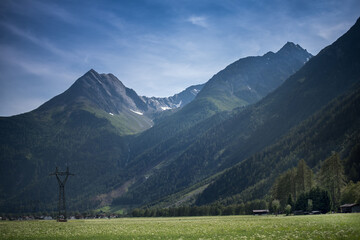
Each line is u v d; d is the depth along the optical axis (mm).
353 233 37750
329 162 124875
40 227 75062
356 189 111000
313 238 36781
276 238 38875
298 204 120625
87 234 54531
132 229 63875
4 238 48938
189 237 45312
